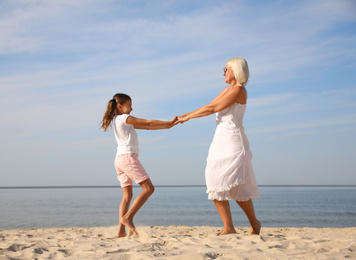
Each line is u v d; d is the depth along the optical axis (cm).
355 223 1862
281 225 1758
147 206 3725
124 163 400
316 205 3747
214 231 515
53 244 339
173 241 334
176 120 405
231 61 391
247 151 378
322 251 279
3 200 5219
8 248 309
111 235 413
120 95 425
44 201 4872
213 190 373
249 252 272
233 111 376
